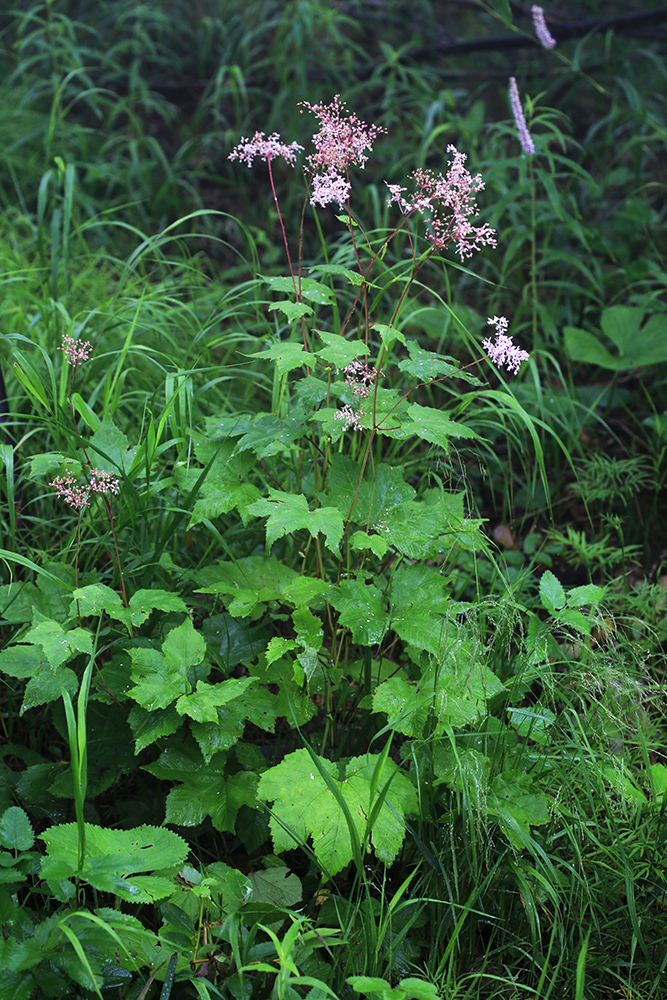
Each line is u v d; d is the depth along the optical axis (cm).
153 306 333
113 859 154
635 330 371
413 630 195
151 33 617
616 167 522
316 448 221
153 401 270
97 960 154
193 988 169
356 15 623
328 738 221
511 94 322
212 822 187
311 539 237
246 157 203
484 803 173
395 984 176
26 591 209
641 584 281
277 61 539
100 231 438
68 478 204
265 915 175
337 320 265
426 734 191
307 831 175
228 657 212
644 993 181
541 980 164
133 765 200
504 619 204
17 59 571
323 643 237
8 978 149
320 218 486
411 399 353
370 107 513
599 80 561
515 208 411
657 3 599
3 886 162
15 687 225
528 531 332
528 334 407
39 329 332
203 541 269
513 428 349
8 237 419
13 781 202
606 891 189
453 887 187
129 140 521
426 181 198
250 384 336
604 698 200
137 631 218
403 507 213
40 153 507
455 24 650
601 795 192
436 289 432
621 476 337
